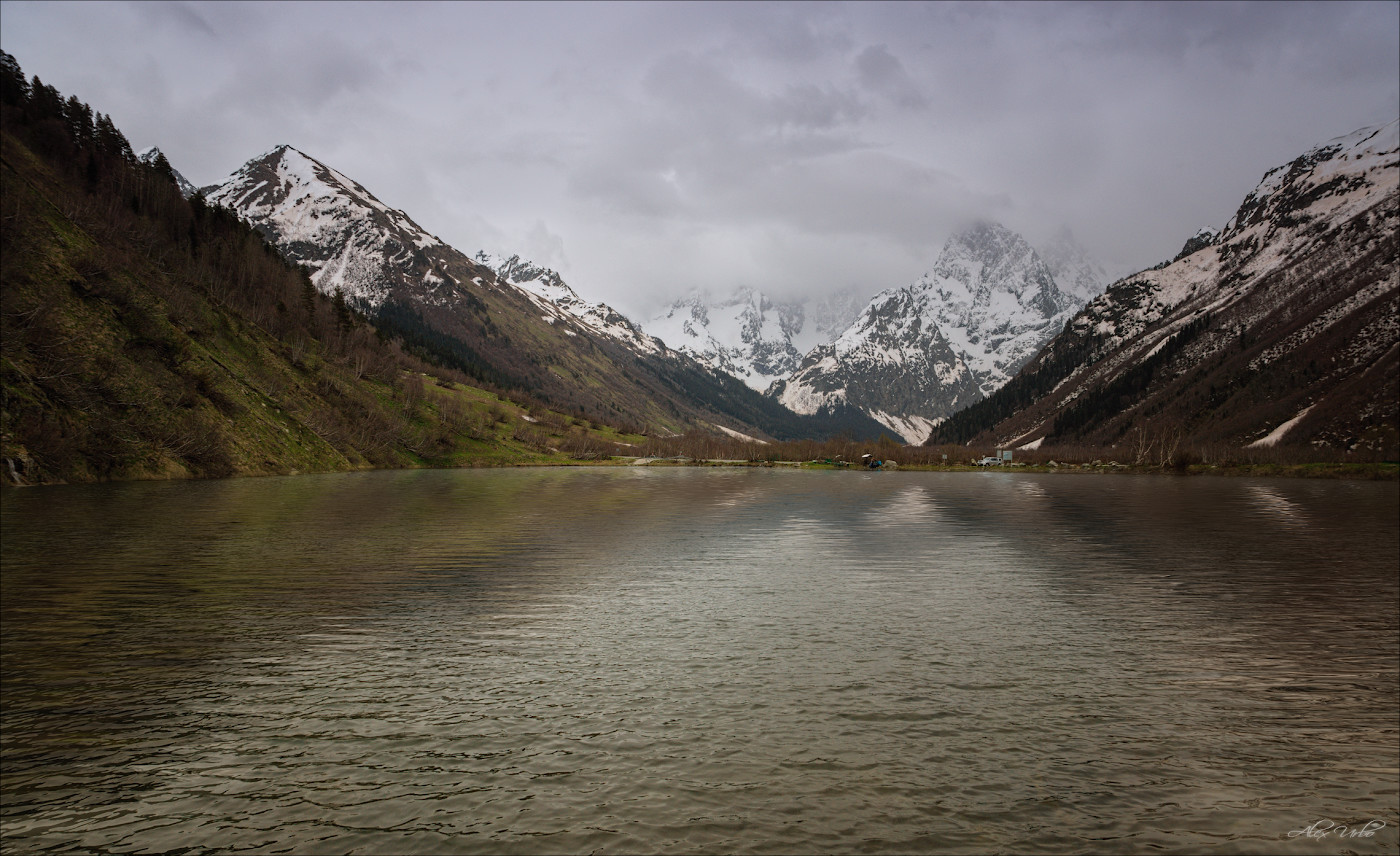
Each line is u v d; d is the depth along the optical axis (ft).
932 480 493.36
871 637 84.94
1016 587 116.16
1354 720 60.64
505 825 43.98
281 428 429.38
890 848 41.93
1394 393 642.22
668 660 75.51
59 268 344.69
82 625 87.92
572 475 504.43
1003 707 62.85
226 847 41.65
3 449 255.70
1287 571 131.95
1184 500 307.17
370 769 50.85
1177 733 57.67
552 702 63.41
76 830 43.29
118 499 231.71
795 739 56.03
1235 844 42.86
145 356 351.05
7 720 58.70
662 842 42.37
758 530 192.34
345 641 82.02
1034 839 43.09
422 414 635.66
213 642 81.10
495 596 106.63
